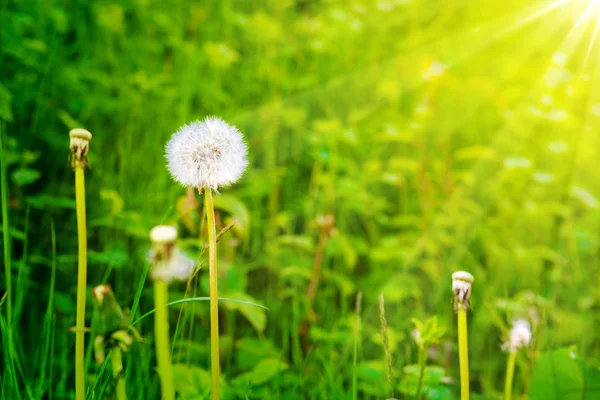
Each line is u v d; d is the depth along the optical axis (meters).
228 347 1.02
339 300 1.29
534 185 1.79
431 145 1.81
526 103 1.92
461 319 0.70
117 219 1.10
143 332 0.98
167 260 0.63
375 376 0.93
